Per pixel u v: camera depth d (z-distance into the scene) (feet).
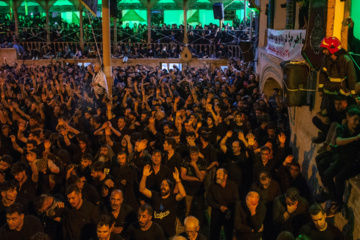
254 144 25.11
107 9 40.27
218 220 20.68
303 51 24.44
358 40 22.72
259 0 53.01
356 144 16.20
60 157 24.84
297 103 24.50
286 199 17.44
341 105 18.79
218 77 51.78
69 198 17.25
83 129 33.12
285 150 24.45
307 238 14.49
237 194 20.24
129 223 18.43
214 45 77.20
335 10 21.81
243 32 79.30
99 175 20.98
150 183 21.81
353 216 16.99
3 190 18.39
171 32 79.36
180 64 76.59
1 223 18.74
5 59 74.33
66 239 18.13
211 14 99.30
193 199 23.16
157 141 28.43
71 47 81.20
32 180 21.68
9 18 96.84
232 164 23.53
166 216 19.63
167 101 39.19
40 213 19.03
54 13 99.45
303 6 32.01
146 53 78.43
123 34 81.41
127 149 26.63
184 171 22.70
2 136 28.76
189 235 15.57
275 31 37.55
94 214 17.81
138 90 47.96
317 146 23.43
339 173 16.70
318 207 15.47
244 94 47.37
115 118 35.12
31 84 54.90
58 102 37.58
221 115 31.24
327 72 19.98
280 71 34.01
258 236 18.66
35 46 79.92
